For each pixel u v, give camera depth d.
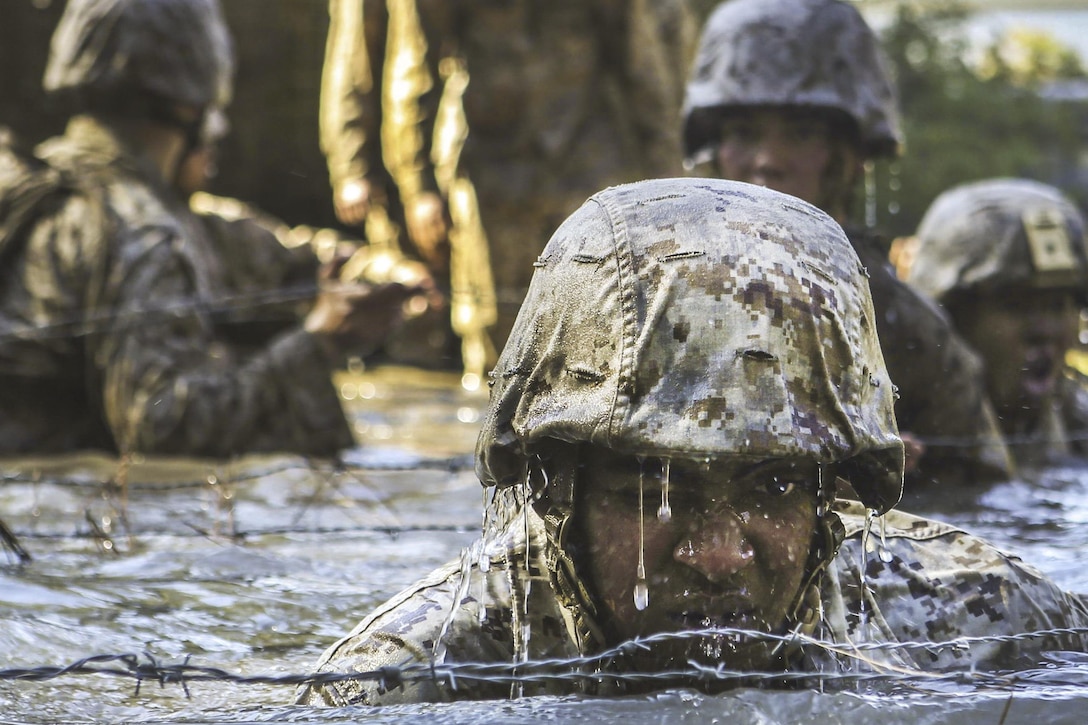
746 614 2.54
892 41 28.69
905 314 6.08
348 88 13.50
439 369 13.63
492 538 2.94
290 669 3.38
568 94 11.88
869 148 6.42
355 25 13.42
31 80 17.69
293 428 7.34
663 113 11.91
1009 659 3.04
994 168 27.34
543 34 11.85
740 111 6.19
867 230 6.13
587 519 2.57
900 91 28.52
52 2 17.69
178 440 7.06
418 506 5.85
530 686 2.74
